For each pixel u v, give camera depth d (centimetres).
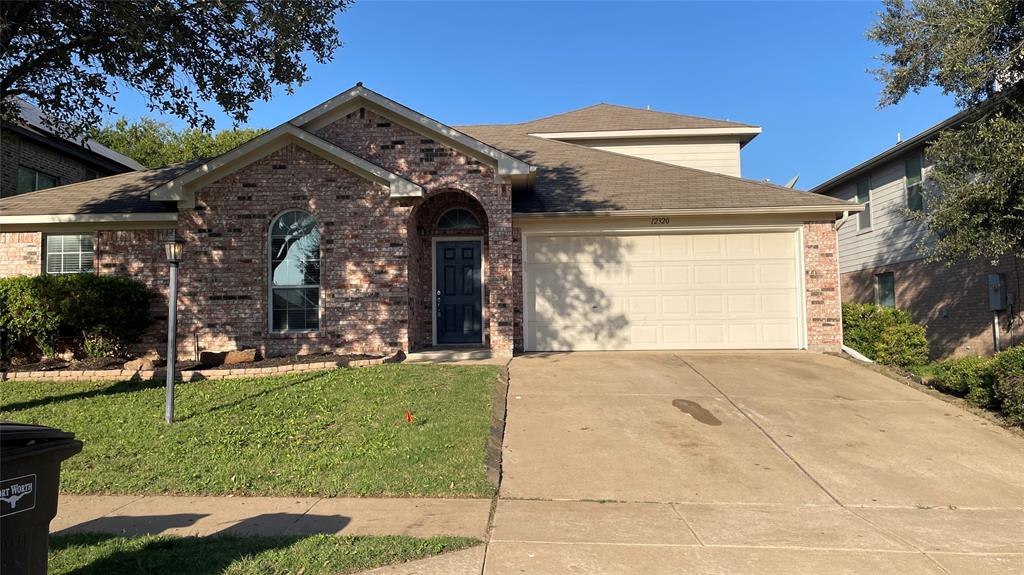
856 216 2028
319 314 1207
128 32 893
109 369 1110
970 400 903
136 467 653
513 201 1344
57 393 967
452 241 1364
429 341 1343
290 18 1002
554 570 425
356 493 591
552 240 1317
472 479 618
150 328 1262
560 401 902
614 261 1315
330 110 1223
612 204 1306
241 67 1084
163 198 1184
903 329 1323
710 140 1895
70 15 909
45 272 1314
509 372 1073
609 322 1307
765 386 988
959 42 1105
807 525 527
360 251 1195
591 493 603
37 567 332
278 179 1206
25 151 1723
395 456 673
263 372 1071
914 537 502
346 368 1087
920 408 888
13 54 932
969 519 548
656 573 423
